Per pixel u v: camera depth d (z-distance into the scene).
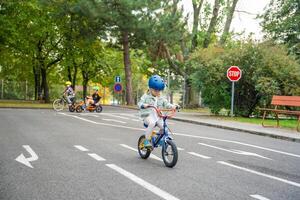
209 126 17.39
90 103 24.80
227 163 8.35
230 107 23.11
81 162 7.88
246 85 22.94
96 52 40.16
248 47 22.38
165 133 7.88
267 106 22.88
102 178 6.54
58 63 46.47
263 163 8.57
